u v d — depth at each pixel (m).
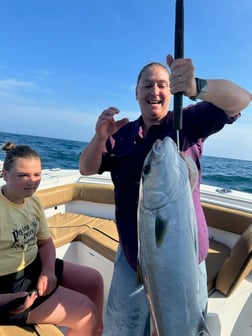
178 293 1.01
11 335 1.44
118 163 1.59
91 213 3.50
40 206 1.88
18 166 1.59
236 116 1.30
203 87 1.10
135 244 1.55
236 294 2.08
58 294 1.68
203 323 1.06
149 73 1.47
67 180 3.60
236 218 2.64
